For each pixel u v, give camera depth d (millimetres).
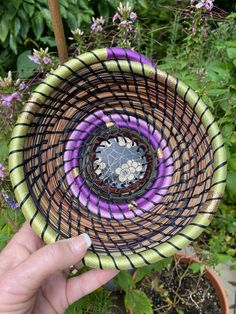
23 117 211
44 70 354
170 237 209
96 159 236
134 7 597
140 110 235
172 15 638
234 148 424
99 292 349
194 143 226
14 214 323
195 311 380
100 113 235
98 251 213
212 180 211
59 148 232
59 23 308
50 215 218
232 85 418
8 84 318
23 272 218
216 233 444
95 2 610
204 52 473
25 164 215
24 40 601
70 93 226
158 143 234
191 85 377
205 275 395
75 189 230
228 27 473
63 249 207
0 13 567
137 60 222
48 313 274
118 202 231
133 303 329
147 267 319
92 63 215
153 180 233
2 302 220
